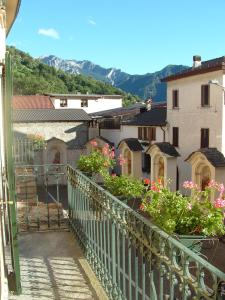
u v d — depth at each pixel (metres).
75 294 5.00
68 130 31.09
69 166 7.45
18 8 6.96
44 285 5.26
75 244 6.80
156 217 3.79
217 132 20.62
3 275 4.34
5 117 4.88
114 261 4.43
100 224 5.05
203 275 2.40
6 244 5.59
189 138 23.16
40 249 6.61
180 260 2.80
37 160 29.34
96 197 5.19
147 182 5.45
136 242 3.67
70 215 7.46
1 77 5.05
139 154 26.44
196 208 3.73
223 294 2.20
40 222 7.73
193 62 24.14
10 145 4.84
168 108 25.27
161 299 3.07
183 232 3.61
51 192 23.38
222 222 3.79
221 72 20.02
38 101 41.78
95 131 32.25
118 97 49.59
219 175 18.61
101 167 7.39
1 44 4.81
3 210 4.84
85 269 5.77
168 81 25.03
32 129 30.02
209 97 21.16
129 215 3.79
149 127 27.17
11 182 4.79
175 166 23.00
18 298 4.88
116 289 4.44
